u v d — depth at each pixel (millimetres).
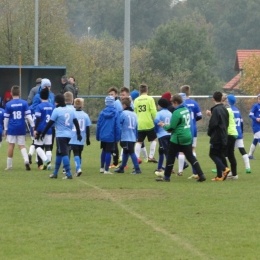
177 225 17672
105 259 14336
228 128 27375
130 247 15352
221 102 26984
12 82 59594
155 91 79312
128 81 43938
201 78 116438
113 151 29719
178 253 14828
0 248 15281
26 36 82688
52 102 32438
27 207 20188
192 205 20703
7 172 29625
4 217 18672
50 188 24156
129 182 26172
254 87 88125
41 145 30594
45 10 83125
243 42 161500
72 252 14914
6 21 82938
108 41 118938
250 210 19938
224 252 14930
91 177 27953
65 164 27109
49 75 59906
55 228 17266
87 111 61844
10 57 82750
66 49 84500
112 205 20609
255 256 14617
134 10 158000
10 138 30266
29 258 14414
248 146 49812
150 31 158625
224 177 27031
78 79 87438
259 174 30031
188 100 29062
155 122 28688
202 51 120938
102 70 101500
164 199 21797
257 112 38375
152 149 35375
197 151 43438
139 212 19453
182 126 26188
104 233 16719
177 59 115125
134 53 112375
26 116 30156
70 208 20031
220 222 18109
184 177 28516
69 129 27031
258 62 90062
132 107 33062
